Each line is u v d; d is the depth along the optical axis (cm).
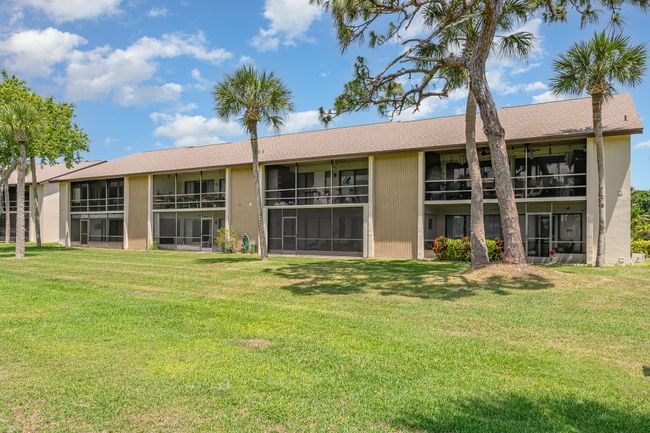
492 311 902
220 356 597
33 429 388
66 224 3650
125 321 804
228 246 2745
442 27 1343
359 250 2408
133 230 3241
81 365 557
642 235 3153
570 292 1095
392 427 394
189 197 3144
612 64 1579
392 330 749
